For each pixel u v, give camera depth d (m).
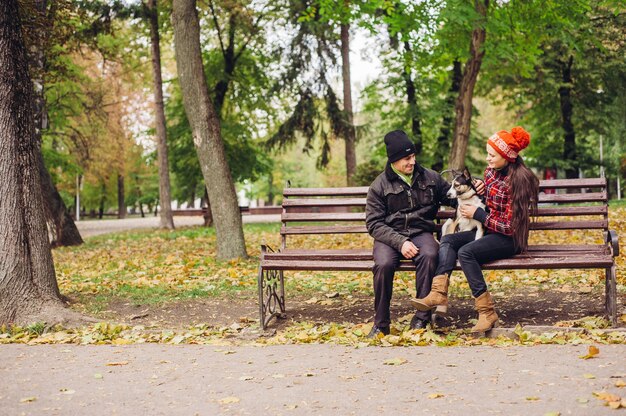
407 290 8.02
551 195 6.21
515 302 6.93
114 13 22.31
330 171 56.31
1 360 5.06
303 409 3.67
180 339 5.87
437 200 6.12
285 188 6.95
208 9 25.44
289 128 26.42
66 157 27.95
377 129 30.00
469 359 4.61
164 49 30.59
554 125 30.67
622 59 26.64
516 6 15.04
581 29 17.94
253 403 3.81
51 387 4.25
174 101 28.31
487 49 15.28
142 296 8.27
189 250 14.50
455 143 16.03
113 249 16.56
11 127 7.08
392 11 15.34
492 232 5.68
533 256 5.64
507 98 30.72
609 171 30.98
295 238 17.38
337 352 5.07
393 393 3.89
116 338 6.11
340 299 7.74
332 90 25.97
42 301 6.93
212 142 11.51
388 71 27.34
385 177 6.00
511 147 5.62
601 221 6.02
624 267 8.45
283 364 4.73
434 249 5.69
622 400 3.45
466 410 3.51
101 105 26.64
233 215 11.55
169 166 27.64
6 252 6.86
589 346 4.64
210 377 4.43
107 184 52.84
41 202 7.27
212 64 26.36
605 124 29.11
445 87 27.83
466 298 7.32
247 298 7.92
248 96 27.33
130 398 3.98
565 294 7.14
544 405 3.51
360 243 15.27
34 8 10.33
